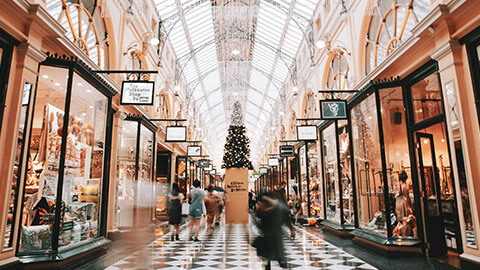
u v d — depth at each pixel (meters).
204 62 19.30
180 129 10.83
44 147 5.08
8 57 4.17
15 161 4.20
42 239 4.61
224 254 6.09
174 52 15.54
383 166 6.21
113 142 8.34
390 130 6.34
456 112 4.50
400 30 6.54
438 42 4.80
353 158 7.73
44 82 5.10
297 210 12.21
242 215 13.43
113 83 7.35
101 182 6.34
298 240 7.93
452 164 4.61
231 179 13.82
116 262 5.21
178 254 6.08
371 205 6.91
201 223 12.98
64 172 5.14
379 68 6.59
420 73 5.55
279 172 19.77
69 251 4.82
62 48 5.38
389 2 7.05
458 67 4.50
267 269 3.71
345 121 8.27
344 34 9.40
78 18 6.45
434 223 5.73
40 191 4.98
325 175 10.30
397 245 5.61
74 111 5.61
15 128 4.17
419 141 5.96
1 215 3.95
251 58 19.70
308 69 13.71
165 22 12.95
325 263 5.19
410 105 6.02
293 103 17.25
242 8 13.59
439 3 4.69
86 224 5.72
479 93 4.26
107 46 8.11
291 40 15.19
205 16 14.49
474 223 4.19
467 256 4.26
